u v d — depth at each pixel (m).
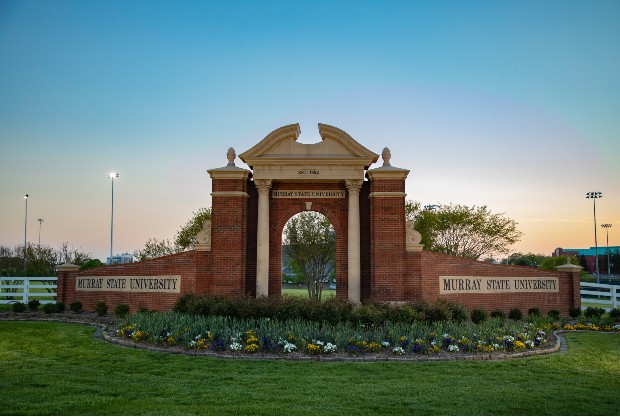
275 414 9.95
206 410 10.07
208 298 20.45
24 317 24.08
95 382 12.41
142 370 13.75
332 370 13.80
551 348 17.39
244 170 24.59
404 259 24.31
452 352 16.05
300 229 41.53
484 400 11.12
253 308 18.81
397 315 18.41
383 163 25.19
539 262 85.62
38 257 48.66
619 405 10.91
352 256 24.30
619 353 17.34
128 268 25.95
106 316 24.19
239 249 24.23
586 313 26.03
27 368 14.02
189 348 16.11
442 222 47.50
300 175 24.56
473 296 25.86
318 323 17.08
